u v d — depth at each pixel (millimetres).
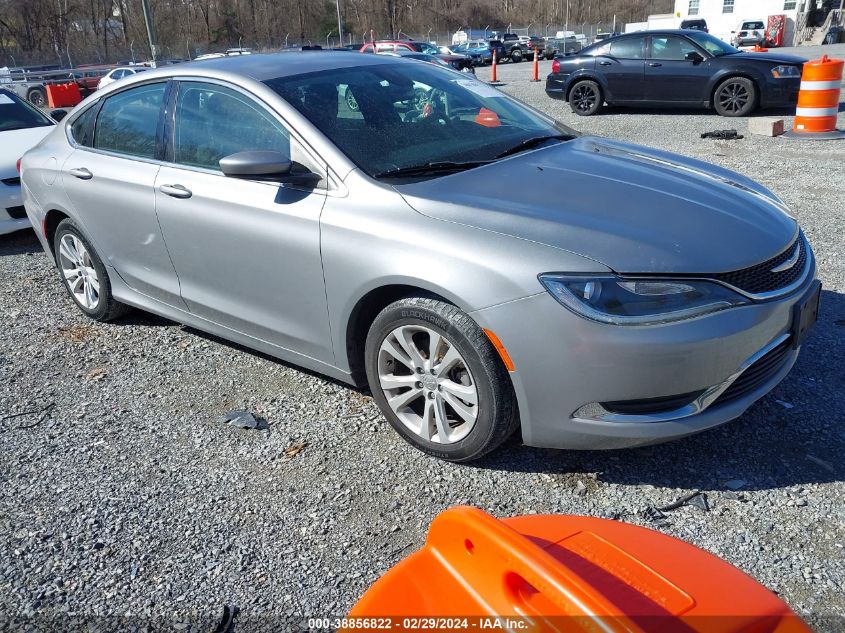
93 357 4383
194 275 3896
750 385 2859
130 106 4258
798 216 6223
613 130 11453
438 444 3057
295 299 3396
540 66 31922
